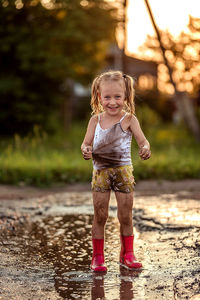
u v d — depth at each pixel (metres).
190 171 9.28
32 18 17.77
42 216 5.50
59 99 19.61
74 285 3.13
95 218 3.54
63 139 17.78
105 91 3.41
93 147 3.45
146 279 3.21
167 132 20.64
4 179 8.58
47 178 8.57
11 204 6.30
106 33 17.55
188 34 12.73
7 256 3.87
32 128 18.66
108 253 3.90
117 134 3.39
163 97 26.22
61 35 16.77
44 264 3.64
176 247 3.97
